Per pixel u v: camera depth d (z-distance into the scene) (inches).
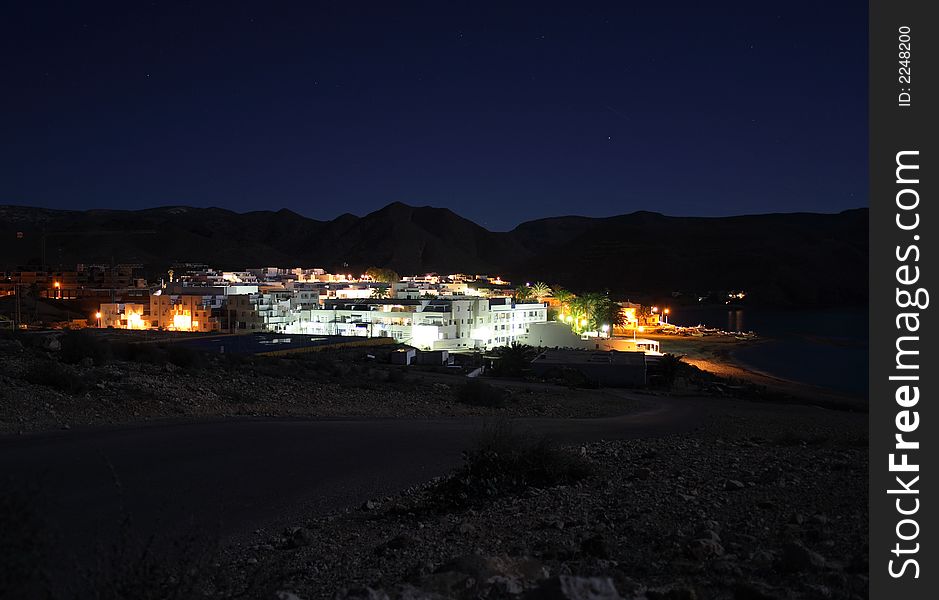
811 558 234.2
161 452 601.0
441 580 221.9
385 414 1084.5
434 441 748.6
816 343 5275.6
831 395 2714.1
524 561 244.5
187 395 945.5
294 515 432.8
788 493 359.6
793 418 1460.4
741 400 2219.5
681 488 396.5
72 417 732.7
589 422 1141.1
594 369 2593.5
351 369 1781.5
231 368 1330.0
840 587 217.0
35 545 169.0
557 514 354.6
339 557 304.5
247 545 354.3
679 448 596.7
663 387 2529.5
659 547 270.1
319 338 3393.2
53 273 6870.1
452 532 335.3
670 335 5580.7
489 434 481.4
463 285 7785.4
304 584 260.7
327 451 664.4
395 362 2829.7
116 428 701.9
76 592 178.5
